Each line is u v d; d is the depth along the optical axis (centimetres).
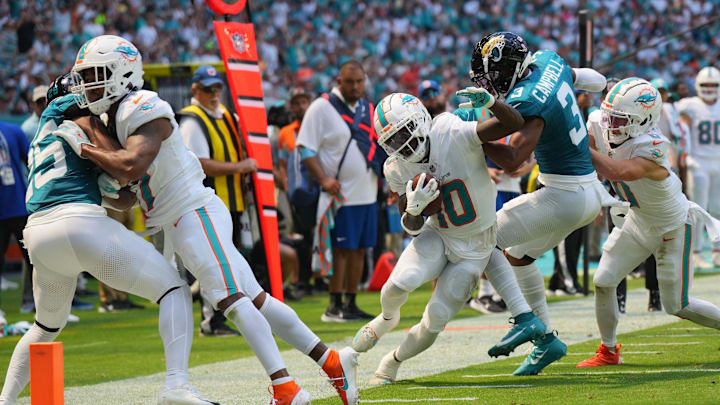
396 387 1260
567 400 1067
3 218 2339
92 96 1064
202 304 1969
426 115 1188
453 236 1227
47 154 1072
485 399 1110
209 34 5594
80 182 1065
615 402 1033
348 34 6550
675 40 6812
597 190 1301
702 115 3042
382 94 6188
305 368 1500
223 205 1123
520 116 1152
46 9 4925
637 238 1362
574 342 1639
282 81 5744
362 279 2956
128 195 1121
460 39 6969
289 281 2667
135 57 1077
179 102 2886
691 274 1384
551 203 1281
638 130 1312
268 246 1911
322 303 2572
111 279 1053
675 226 1345
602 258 1380
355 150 2130
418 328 1255
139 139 1033
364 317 2175
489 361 1478
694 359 1358
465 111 1379
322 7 6631
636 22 6894
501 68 1244
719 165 3048
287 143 2744
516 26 7050
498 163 1193
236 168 1869
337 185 2103
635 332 1730
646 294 2436
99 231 1046
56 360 927
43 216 1056
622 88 1309
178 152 1078
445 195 1204
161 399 1034
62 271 1074
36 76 4456
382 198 2816
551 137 1251
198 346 1820
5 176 2328
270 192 1923
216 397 1260
